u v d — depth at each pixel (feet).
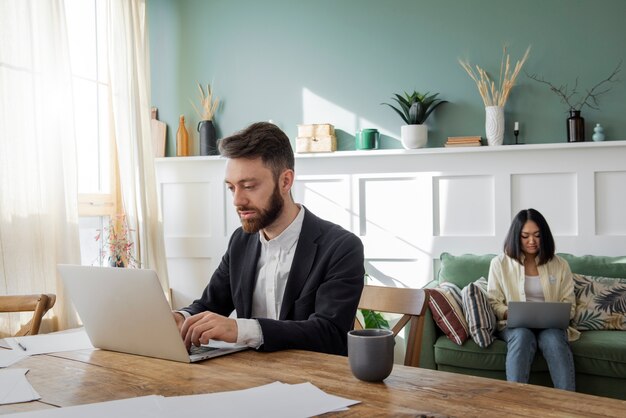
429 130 12.45
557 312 9.06
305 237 5.21
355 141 12.88
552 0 11.80
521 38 11.97
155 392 3.17
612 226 11.34
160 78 14.28
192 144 14.02
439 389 3.16
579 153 11.44
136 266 12.31
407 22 12.60
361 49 12.90
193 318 4.13
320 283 5.05
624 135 11.44
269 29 13.55
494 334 9.69
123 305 4.00
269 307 5.32
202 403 2.91
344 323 4.71
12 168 9.46
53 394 3.19
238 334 4.08
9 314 9.14
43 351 4.30
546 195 11.66
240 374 3.53
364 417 2.71
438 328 10.25
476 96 12.17
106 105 12.55
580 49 11.68
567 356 8.75
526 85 11.94
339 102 13.03
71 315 10.13
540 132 11.87
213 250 13.47
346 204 12.68
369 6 12.85
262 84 13.58
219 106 13.91
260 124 4.93
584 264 10.84
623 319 9.79
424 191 12.23
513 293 10.09
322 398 2.98
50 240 10.09
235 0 13.82
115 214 12.55
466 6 12.26
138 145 12.49
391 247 12.42
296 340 4.28
